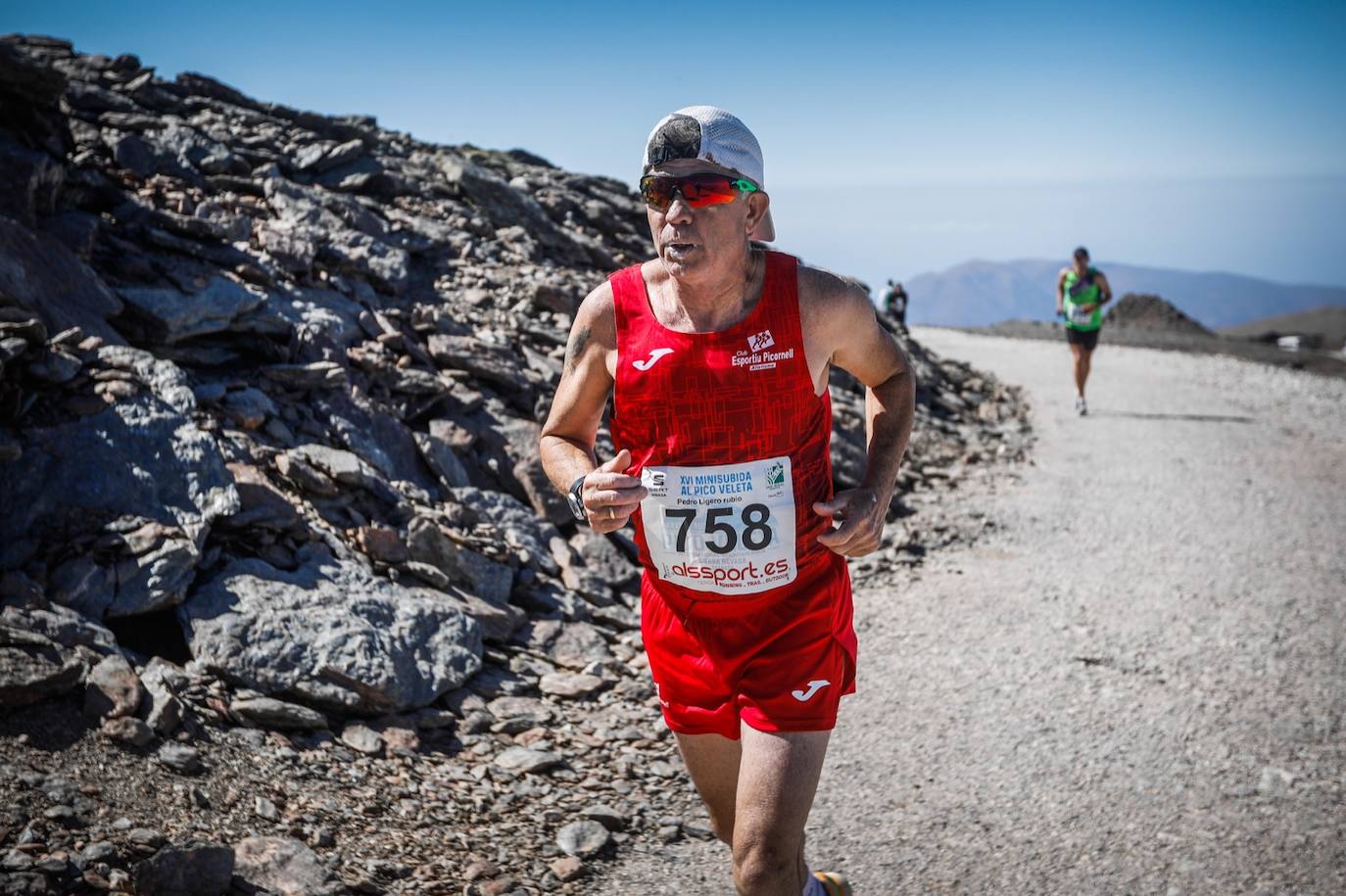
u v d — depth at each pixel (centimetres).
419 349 633
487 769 380
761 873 240
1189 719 470
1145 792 408
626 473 264
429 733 394
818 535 262
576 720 429
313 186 814
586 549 566
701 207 233
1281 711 478
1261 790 409
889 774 424
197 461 430
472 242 838
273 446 490
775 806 243
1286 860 361
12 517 380
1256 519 817
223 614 386
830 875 285
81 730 319
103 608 367
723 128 239
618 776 395
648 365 249
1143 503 852
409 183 897
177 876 273
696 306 247
